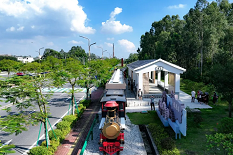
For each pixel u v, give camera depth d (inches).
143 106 732.7
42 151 354.9
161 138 405.7
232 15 1496.1
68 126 495.8
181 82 1300.4
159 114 574.2
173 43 1787.6
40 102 398.0
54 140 423.5
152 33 2856.8
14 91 339.9
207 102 716.0
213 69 539.5
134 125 530.9
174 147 356.5
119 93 542.9
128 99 829.2
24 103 371.6
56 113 681.6
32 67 1127.6
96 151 390.0
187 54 1581.0
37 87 379.2
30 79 388.5
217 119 537.3
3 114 679.7
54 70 631.8
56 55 3779.5
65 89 1218.0
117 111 441.4
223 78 487.8
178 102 422.9
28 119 344.5
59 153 394.6
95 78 827.4
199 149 364.8
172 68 795.4
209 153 346.9
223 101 734.5
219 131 422.9
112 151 357.1
